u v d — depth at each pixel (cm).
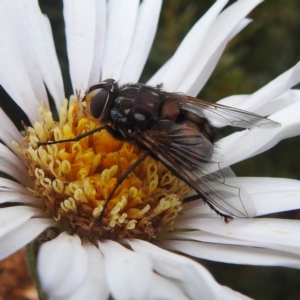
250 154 5
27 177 5
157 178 5
